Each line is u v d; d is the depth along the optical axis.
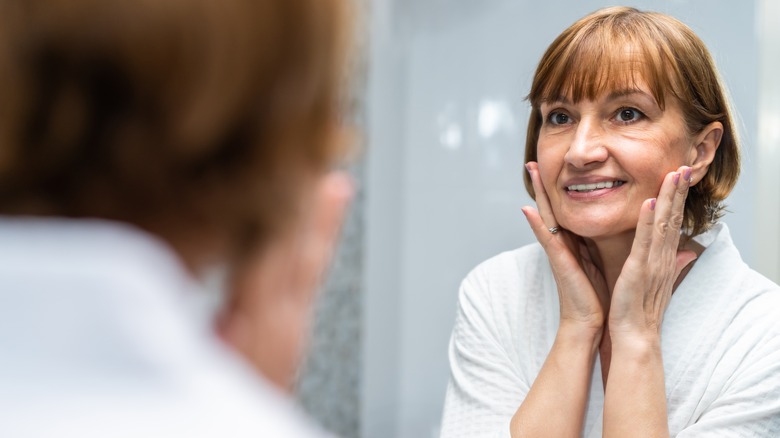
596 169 0.81
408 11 2.23
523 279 0.96
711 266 0.86
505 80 2.10
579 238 0.91
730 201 1.58
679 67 0.80
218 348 0.24
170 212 0.23
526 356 0.92
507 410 0.89
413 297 2.27
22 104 0.22
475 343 0.94
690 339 0.83
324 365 2.01
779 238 1.54
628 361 0.80
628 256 0.86
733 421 0.78
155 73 0.21
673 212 0.80
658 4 1.69
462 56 2.17
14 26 0.21
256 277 0.25
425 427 2.25
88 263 0.20
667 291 0.83
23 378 0.20
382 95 2.15
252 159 0.23
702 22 1.62
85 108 0.22
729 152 0.86
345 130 0.27
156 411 0.20
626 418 0.79
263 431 0.21
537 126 0.93
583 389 0.84
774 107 1.54
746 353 0.81
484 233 2.14
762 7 1.54
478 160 2.15
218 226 0.24
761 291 0.84
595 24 0.83
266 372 0.27
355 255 2.09
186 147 0.22
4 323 0.19
